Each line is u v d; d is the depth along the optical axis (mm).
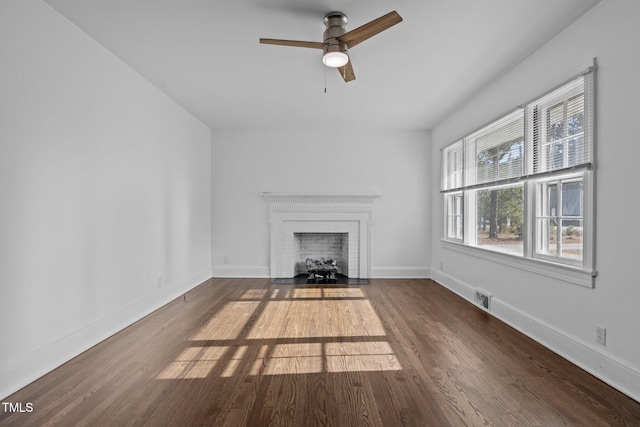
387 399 2107
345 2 2428
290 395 2154
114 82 3266
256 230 6016
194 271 5309
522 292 3299
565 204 2828
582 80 2578
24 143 2291
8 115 2176
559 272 2754
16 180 2236
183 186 4875
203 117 5301
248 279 5852
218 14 2580
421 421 1887
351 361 2650
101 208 3088
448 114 5113
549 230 3043
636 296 2105
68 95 2678
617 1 2229
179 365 2578
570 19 2598
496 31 2793
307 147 6008
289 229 6016
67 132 2674
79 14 2586
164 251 4312
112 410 1985
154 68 3551
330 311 3990
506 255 3512
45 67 2455
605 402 2070
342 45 2596
